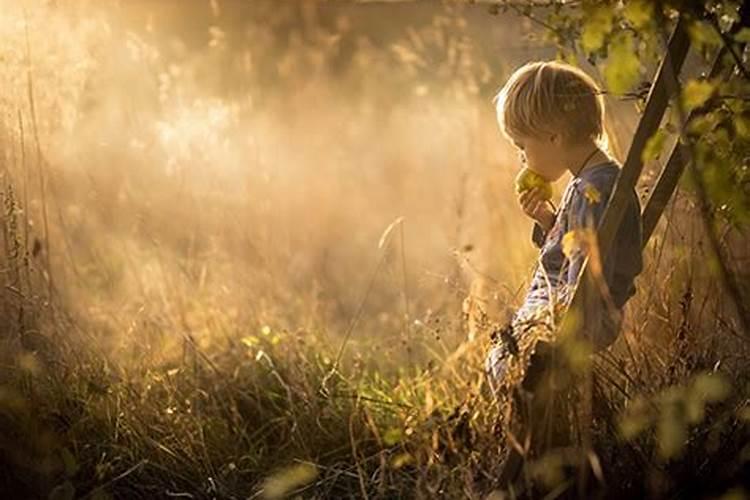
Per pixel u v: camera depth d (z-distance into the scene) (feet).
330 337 28.30
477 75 32.48
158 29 40.06
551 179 20.15
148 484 21.13
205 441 22.18
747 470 19.07
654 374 20.30
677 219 22.17
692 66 21.57
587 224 18.65
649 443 19.12
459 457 20.13
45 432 20.72
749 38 16.93
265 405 23.84
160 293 27.71
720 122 17.88
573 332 17.71
